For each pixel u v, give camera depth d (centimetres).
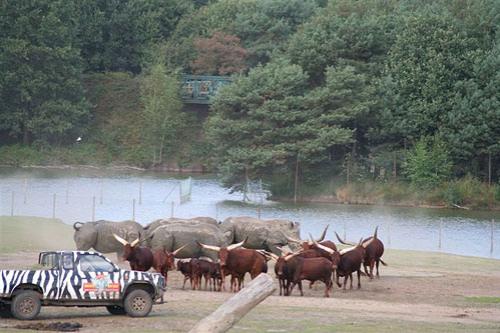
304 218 13988
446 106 17088
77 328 4862
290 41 19188
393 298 6838
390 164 17238
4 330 4681
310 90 17925
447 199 16362
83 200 14625
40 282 5088
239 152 16738
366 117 17538
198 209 14575
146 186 18000
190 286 7006
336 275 7281
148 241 7738
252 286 2906
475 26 18412
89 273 5184
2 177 19012
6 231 9681
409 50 17700
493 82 17062
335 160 17888
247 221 8275
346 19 18775
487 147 16888
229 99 17250
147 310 5284
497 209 16238
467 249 11131
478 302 6762
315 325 5119
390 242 11375
